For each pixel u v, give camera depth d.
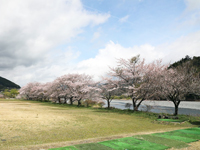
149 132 9.74
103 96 31.61
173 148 6.08
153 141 7.05
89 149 5.85
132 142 6.87
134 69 24.92
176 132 9.23
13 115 16.72
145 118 17.22
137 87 23.25
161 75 20.67
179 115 18.50
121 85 26.09
